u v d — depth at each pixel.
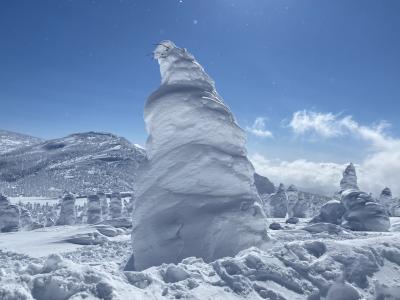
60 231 34.03
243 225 15.57
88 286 8.47
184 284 9.79
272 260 11.45
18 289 7.84
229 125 17.30
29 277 8.52
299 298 10.11
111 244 22.89
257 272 10.75
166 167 16.58
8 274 9.16
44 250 21.42
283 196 53.59
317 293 10.38
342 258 11.86
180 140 16.94
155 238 15.23
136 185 17.14
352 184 53.12
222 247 14.97
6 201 46.16
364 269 11.73
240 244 15.27
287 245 12.39
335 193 54.91
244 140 17.95
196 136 16.95
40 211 93.44
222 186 16.33
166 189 16.25
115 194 62.94
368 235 23.86
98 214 57.66
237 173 16.75
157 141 17.16
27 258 18.17
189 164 16.36
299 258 11.84
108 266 10.42
